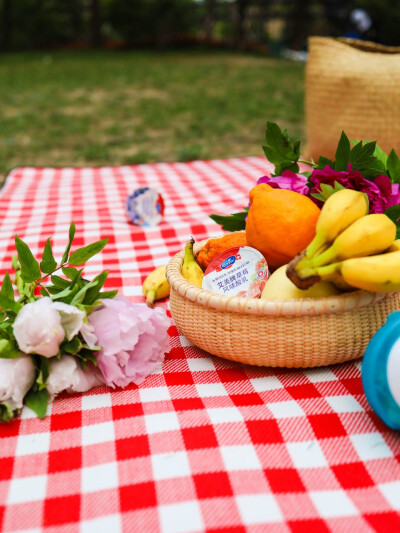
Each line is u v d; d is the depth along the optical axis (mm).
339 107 2539
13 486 911
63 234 2172
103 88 8820
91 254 1246
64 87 8828
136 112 6895
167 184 2893
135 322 1111
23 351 1040
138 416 1062
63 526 831
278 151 1335
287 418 1038
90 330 1059
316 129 2709
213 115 6660
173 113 6816
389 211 1146
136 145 5227
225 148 5090
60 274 1819
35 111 6910
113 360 1095
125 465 942
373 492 870
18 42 16219
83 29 17438
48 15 16359
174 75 10352
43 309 1022
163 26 16078
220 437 996
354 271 995
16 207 2561
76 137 5555
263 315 1076
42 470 941
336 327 1091
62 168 3248
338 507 843
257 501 858
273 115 6602
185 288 1157
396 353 932
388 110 2396
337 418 1036
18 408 1064
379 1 10477
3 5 15492
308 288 1063
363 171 1197
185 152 4707
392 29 10336
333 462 933
